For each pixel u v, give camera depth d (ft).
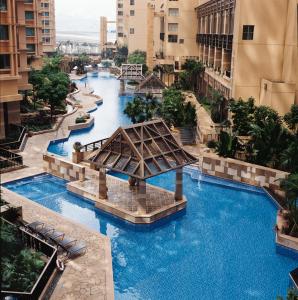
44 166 105.91
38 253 62.64
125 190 93.86
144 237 79.05
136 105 143.74
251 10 128.26
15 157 106.93
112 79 312.09
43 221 78.18
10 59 123.95
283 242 73.51
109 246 70.38
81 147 111.14
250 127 108.68
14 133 132.46
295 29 122.52
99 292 57.88
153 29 280.51
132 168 79.66
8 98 124.16
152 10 270.46
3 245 60.90
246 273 67.67
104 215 86.22
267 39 130.41
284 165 94.79
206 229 82.53
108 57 465.47
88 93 230.27
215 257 72.28
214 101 149.59
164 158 82.69
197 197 97.30
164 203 87.71
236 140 106.63
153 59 276.21
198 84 222.89
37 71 167.22
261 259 71.92
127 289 62.64
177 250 74.49
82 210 88.79
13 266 57.98
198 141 133.08
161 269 68.39
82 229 75.92
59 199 93.35
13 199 87.40
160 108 150.20
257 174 100.07
